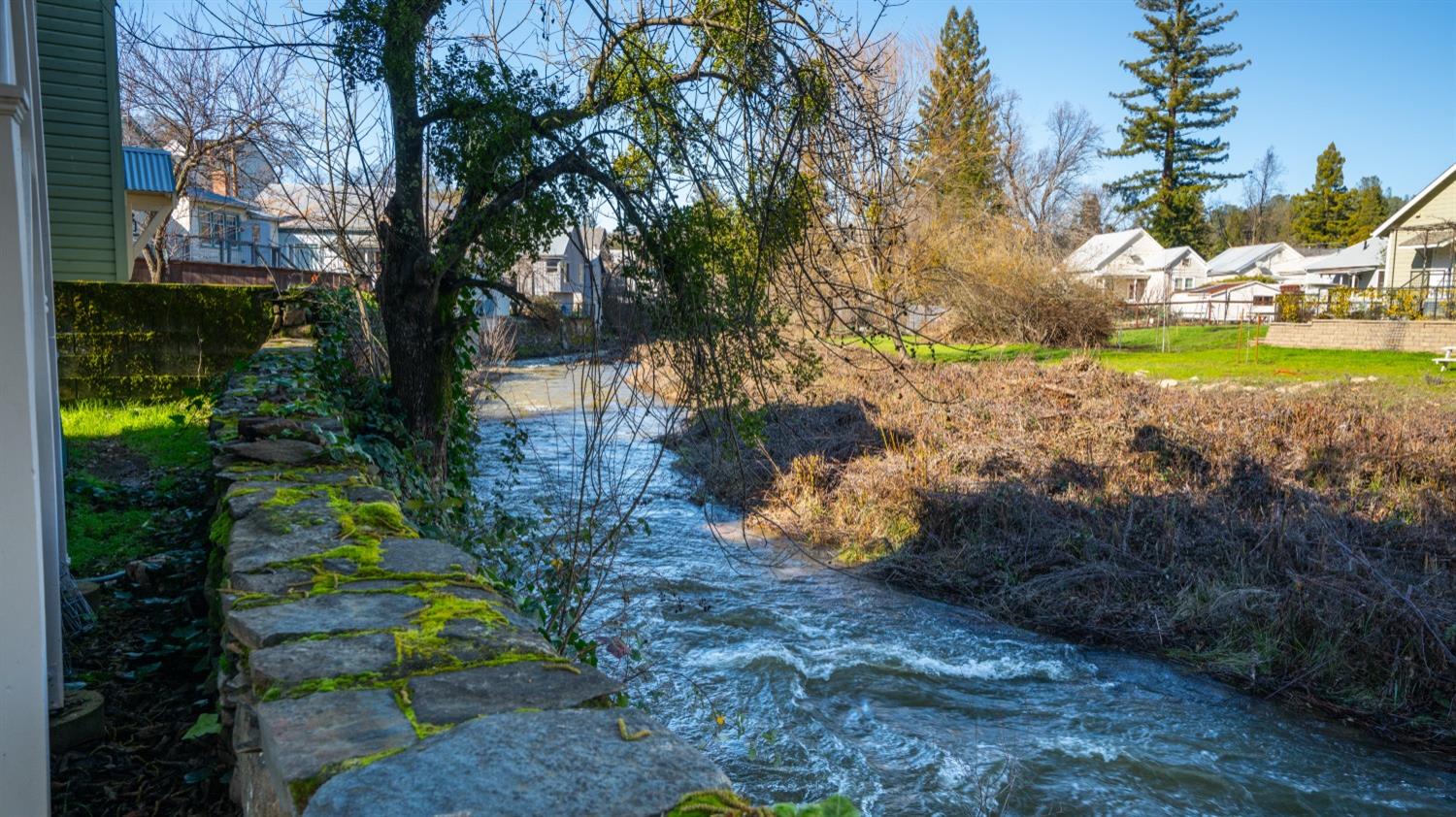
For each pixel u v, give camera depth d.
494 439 12.18
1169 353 23.42
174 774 2.91
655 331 4.55
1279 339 25.81
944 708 6.14
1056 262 26.77
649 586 8.09
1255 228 84.19
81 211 10.99
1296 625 7.00
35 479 2.15
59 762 2.96
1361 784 5.33
